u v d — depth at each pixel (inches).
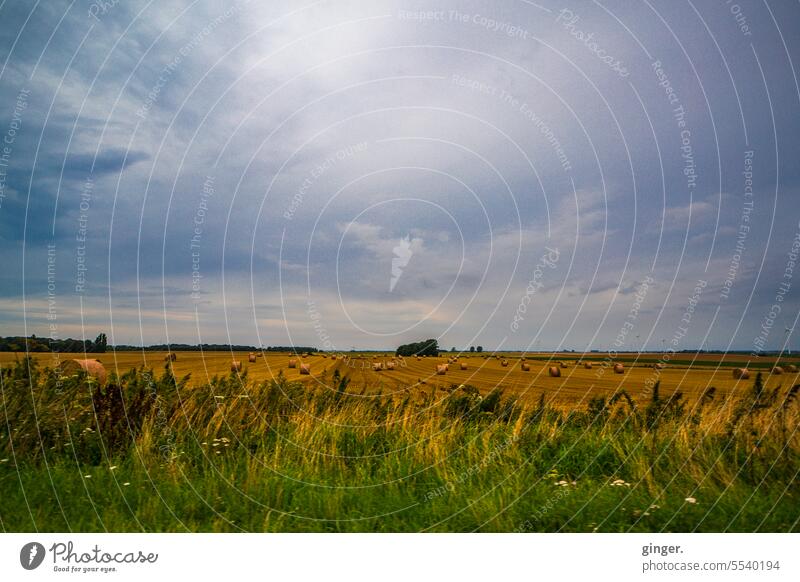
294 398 255.9
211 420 212.2
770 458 178.4
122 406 203.2
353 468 196.1
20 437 183.0
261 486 166.1
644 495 163.9
